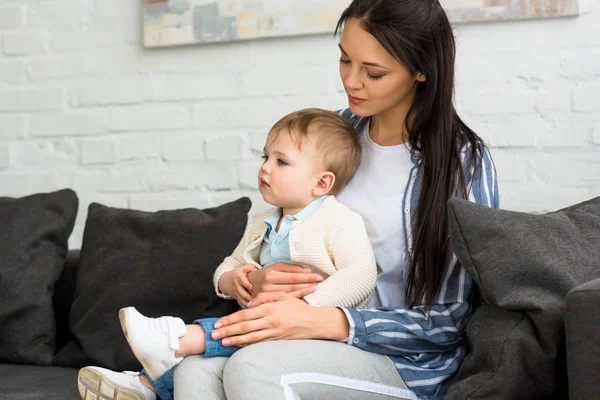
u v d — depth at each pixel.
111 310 1.95
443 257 1.55
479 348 1.43
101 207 2.14
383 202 1.62
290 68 2.32
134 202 2.47
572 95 2.11
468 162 1.60
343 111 1.83
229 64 2.38
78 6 2.52
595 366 1.22
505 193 2.16
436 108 1.59
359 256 1.54
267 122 2.35
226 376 1.35
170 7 2.39
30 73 2.56
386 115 1.67
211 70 2.40
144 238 2.02
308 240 1.58
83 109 2.52
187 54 2.42
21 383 1.78
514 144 2.15
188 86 2.42
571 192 2.12
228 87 2.38
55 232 2.13
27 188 2.57
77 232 2.52
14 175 2.58
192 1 2.37
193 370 1.40
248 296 1.59
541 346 1.37
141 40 2.46
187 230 1.99
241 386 1.31
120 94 2.48
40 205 2.16
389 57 1.53
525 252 1.41
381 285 1.62
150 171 2.46
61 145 2.54
